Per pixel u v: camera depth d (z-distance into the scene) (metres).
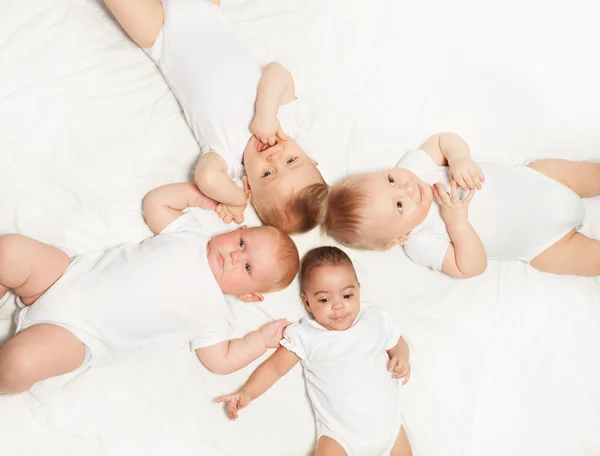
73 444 1.43
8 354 1.33
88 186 1.58
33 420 1.42
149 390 1.51
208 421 1.52
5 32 1.57
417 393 1.60
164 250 1.50
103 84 1.63
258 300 1.60
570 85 1.76
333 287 1.52
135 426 1.47
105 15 1.67
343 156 1.73
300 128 1.72
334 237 1.65
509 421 1.59
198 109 1.60
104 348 1.44
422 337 1.64
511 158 1.76
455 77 1.76
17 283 1.40
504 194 1.64
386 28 1.76
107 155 1.60
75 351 1.40
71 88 1.61
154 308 1.45
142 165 1.62
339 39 1.75
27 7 1.60
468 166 1.58
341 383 1.50
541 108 1.76
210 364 1.53
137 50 1.68
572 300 1.70
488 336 1.65
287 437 1.55
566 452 1.58
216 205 1.60
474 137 1.75
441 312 1.66
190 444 1.49
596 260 1.67
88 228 1.56
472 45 1.77
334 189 1.62
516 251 1.67
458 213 1.58
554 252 1.67
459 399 1.60
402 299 1.67
